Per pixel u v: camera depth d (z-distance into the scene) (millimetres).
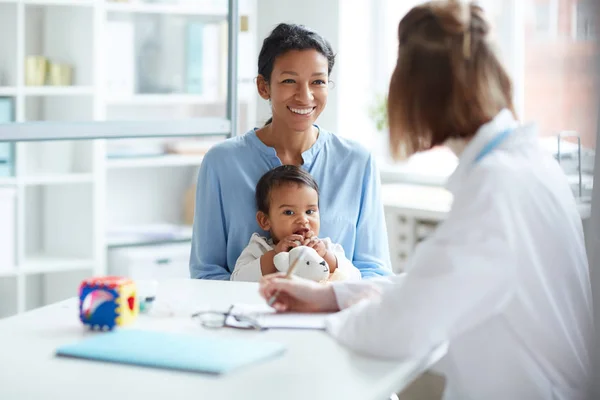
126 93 3459
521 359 1424
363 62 4430
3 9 2957
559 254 1425
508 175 1371
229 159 2256
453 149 1479
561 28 3303
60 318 1629
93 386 1239
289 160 2283
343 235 2258
